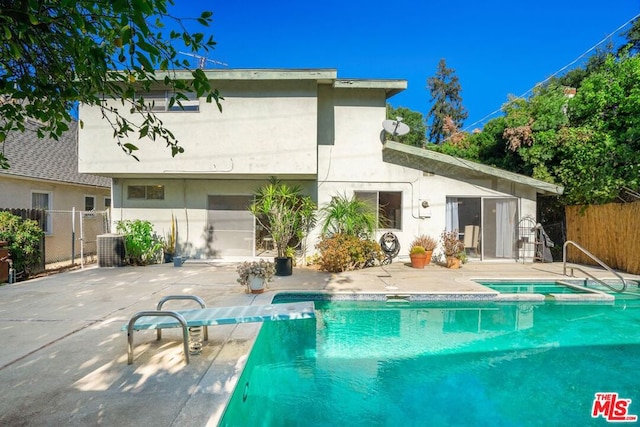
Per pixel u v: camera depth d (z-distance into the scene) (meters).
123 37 1.75
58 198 13.82
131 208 11.67
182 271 9.68
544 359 5.04
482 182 11.58
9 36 1.71
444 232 11.41
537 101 12.65
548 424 3.50
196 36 2.29
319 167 11.43
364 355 5.15
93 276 8.89
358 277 8.92
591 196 10.76
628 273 9.47
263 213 10.96
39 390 3.21
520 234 11.57
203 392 3.16
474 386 4.31
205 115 10.32
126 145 2.63
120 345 4.30
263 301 6.46
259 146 10.29
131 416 2.78
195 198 11.67
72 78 2.34
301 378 4.48
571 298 7.41
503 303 7.37
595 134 10.57
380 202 11.52
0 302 6.37
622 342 5.65
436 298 7.32
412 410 3.74
